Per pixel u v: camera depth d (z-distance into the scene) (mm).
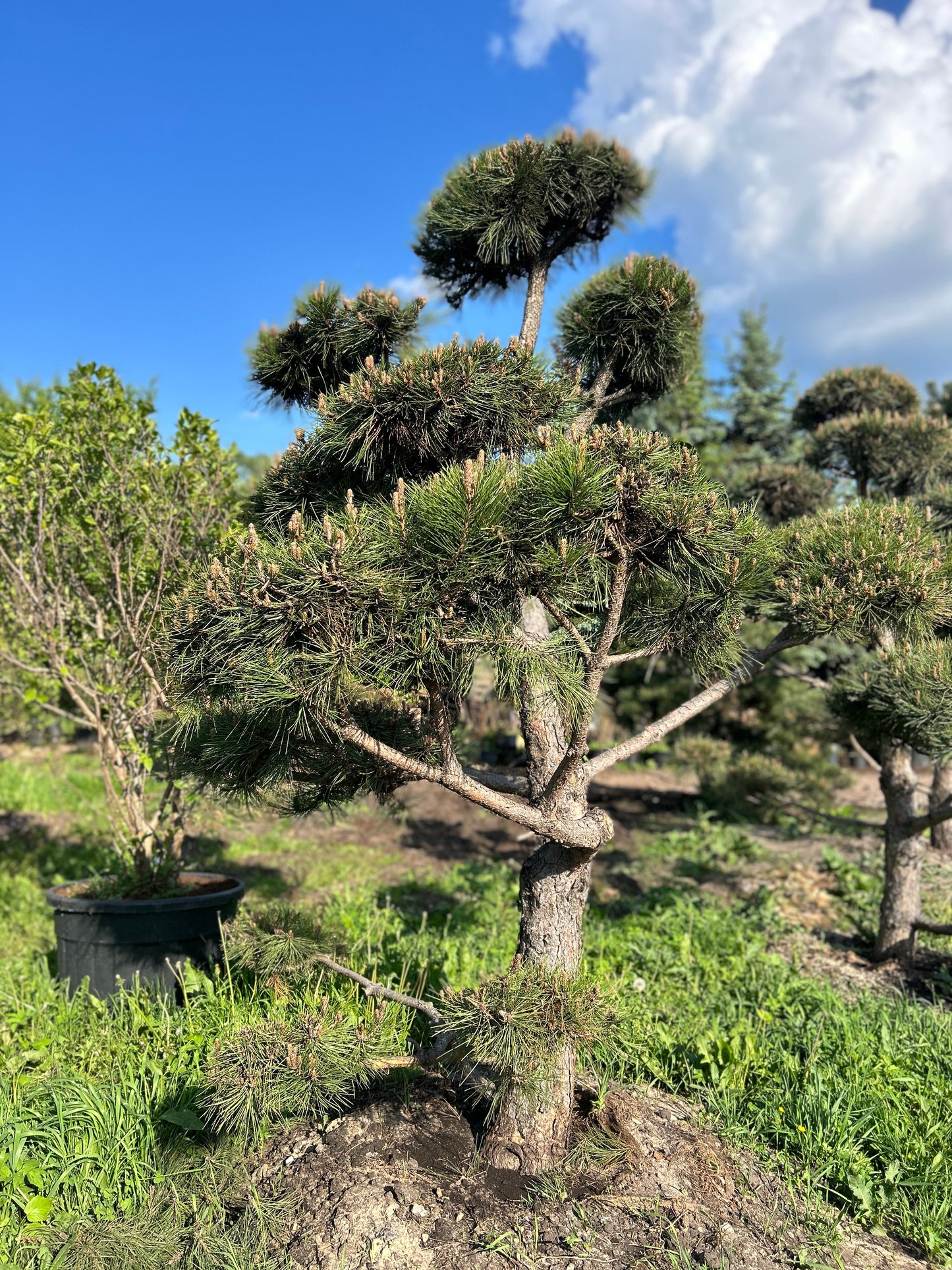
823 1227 2592
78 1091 3078
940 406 9195
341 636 2074
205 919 4160
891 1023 3875
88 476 4652
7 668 5480
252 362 3389
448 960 4406
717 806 9578
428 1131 2826
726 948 5027
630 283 3482
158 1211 2643
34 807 9477
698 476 2408
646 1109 3098
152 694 4406
